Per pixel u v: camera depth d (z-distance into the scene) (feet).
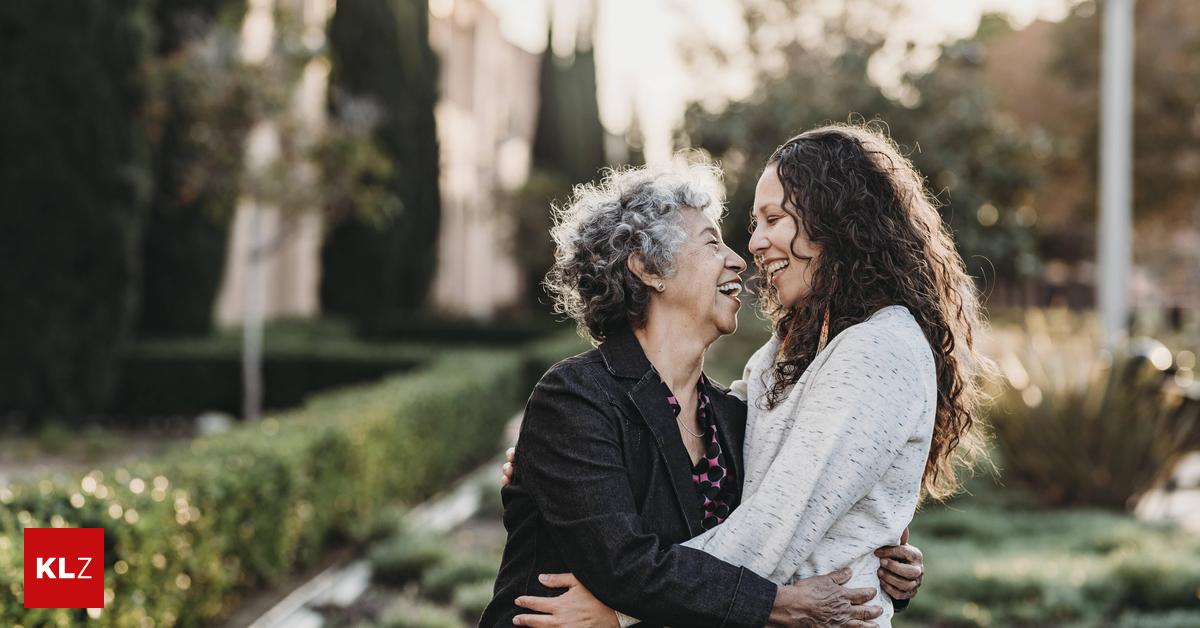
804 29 39.52
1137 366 24.48
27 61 33.81
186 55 36.45
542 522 6.19
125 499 11.67
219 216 38.34
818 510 5.77
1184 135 67.21
